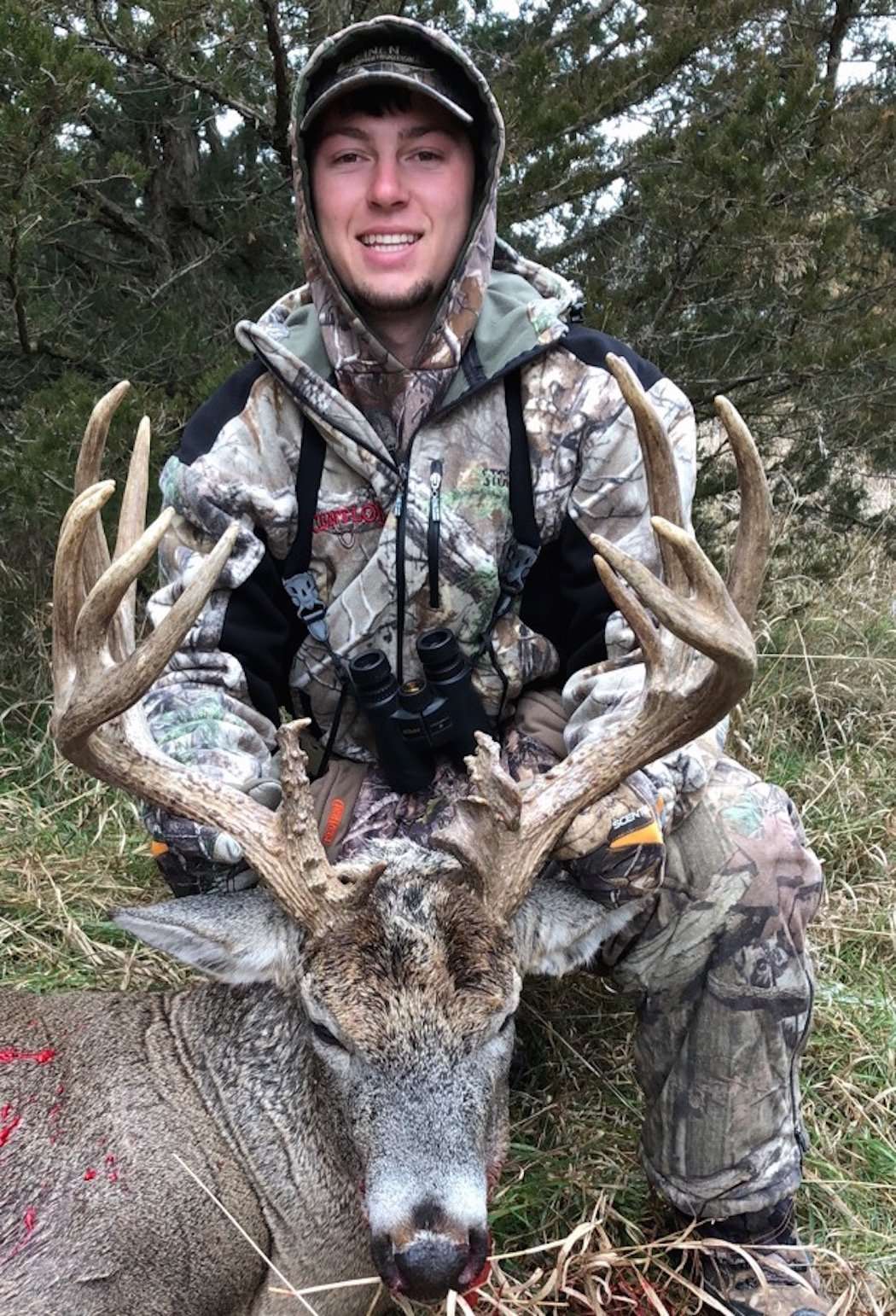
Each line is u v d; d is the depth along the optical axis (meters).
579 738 0.91
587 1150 1.02
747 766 1.57
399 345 1.02
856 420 2.07
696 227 1.75
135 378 1.82
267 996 0.86
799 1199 0.98
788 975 0.85
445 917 0.75
